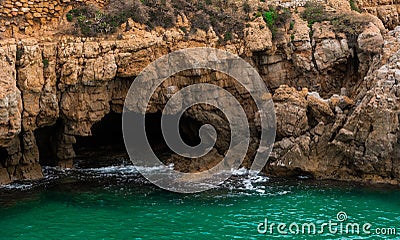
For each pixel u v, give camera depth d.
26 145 25.89
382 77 26.17
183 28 28.52
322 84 30.45
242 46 29.41
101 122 31.66
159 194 24.56
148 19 27.94
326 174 26.92
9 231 20.34
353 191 24.80
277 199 23.83
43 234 20.12
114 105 28.19
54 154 28.50
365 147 25.61
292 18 31.06
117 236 19.98
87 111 26.83
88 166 28.91
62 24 26.62
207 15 29.69
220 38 29.14
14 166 26.23
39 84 25.19
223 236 20.00
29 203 23.17
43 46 25.34
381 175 26.08
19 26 25.80
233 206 23.03
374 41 28.70
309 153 26.91
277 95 28.09
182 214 22.14
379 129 25.17
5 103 22.50
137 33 27.19
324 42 30.00
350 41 29.89
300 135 27.31
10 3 25.59
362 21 30.41
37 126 26.17
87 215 21.97
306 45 30.11
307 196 24.17
